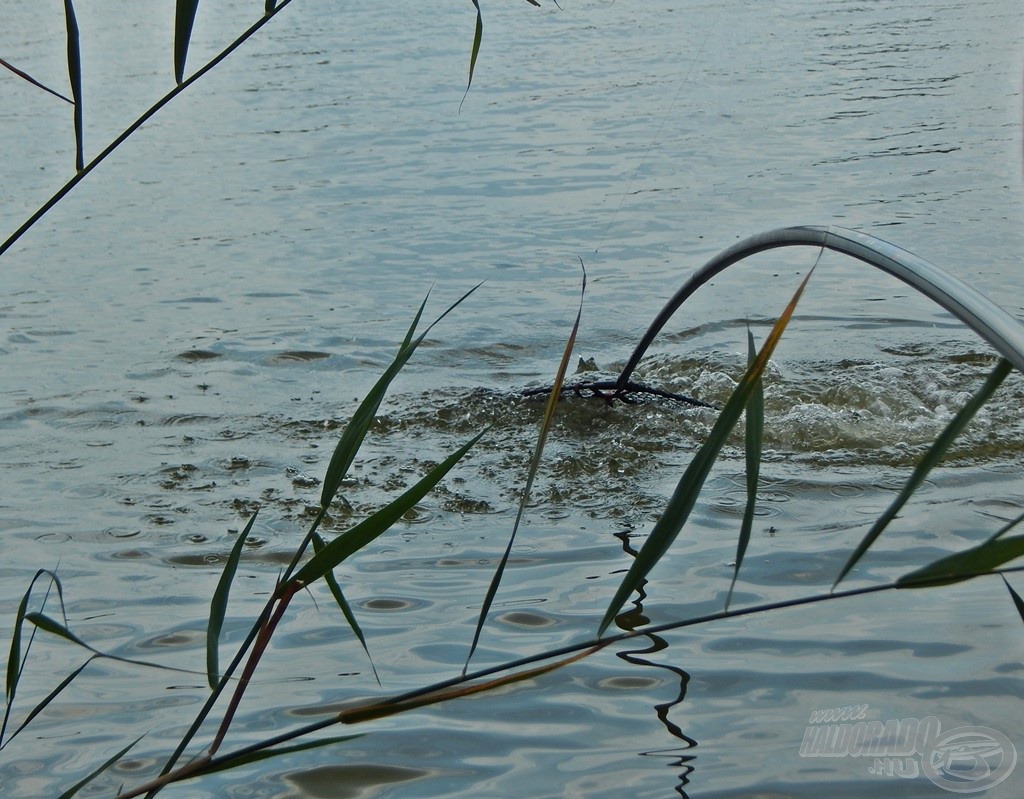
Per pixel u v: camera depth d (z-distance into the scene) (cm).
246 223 1012
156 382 617
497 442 509
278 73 1873
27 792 278
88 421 558
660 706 301
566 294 784
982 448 473
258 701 313
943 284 246
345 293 798
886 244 270
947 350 625
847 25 2039
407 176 1167
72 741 299
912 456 467
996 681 302
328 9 2688
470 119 1441
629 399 552
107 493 468
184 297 796
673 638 336
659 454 486
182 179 1202
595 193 1065
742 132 1285
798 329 685
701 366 618
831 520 411
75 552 414
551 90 1605
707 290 785
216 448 516
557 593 367
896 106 1366
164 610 369
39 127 1511
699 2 2497
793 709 296
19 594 383
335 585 226
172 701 317
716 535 405
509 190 1091
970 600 350
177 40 196
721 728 289
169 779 204
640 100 1497
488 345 677
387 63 1920
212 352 670
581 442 502
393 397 579
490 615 354
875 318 698
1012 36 1784
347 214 1030
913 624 337
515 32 2227
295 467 489
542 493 451
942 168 1072
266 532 426
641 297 772
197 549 414
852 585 362
